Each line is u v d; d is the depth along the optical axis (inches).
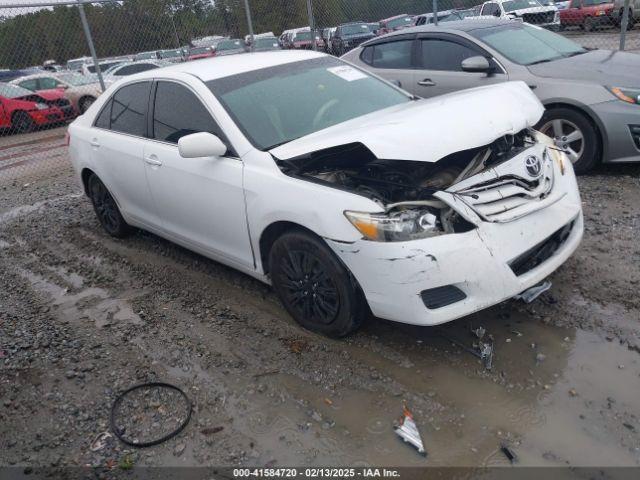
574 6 547.2
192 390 125.2
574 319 133.8
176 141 163.3
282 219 131.2
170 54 471.2
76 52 373.1
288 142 143.3
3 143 514.0
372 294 119.3
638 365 116.6
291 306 141.8
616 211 192.5
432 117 124.6
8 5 319.6
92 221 247.6
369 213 115.7
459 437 104.2
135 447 110.5
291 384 123.3
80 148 209.8
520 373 118.4
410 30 284.8
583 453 97.6
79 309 168.1
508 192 122.3
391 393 117.0
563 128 227.8
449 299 116.0
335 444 106.0
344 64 182.5
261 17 464.1
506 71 242.7
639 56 243.3
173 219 173.5
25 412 124.6
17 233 243.6
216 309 157.9
